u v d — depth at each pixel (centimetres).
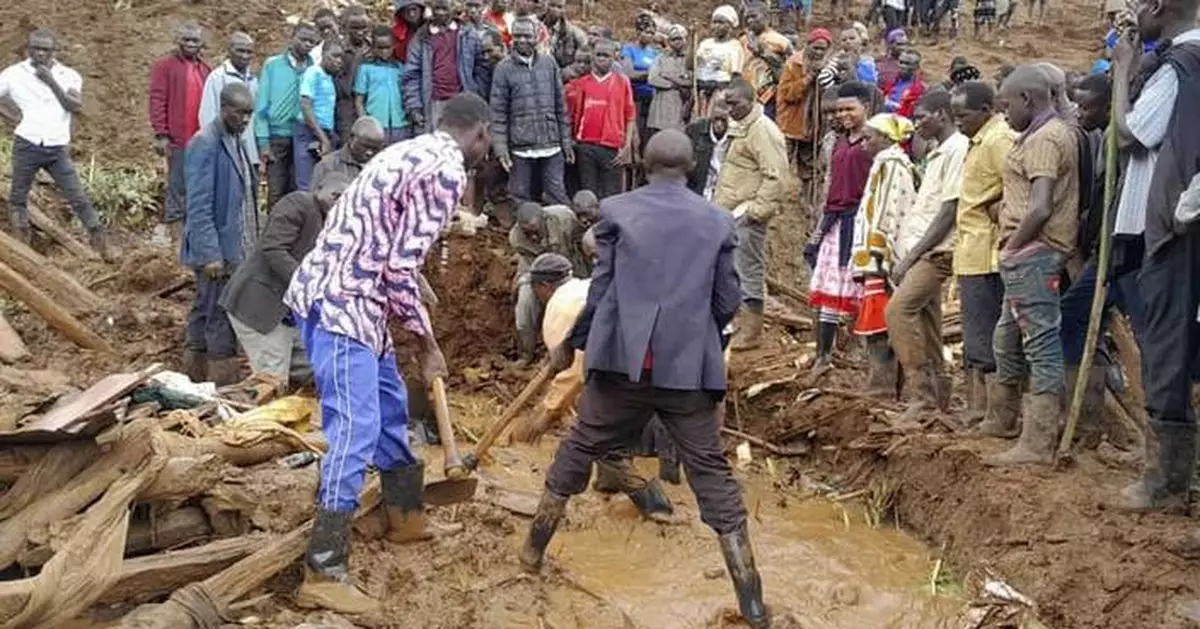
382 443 516
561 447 521
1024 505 573
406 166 475
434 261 898
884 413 722
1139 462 625
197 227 742
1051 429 614
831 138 1010
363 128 726
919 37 1961
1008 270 604
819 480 736
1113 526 539
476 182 1053
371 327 482
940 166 693
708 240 484
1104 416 677
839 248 799
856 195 786
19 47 1279
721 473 495
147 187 1153
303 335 494
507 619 505
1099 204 606
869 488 702
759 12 1206
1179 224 505
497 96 1005
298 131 970
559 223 833
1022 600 521
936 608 551
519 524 600
